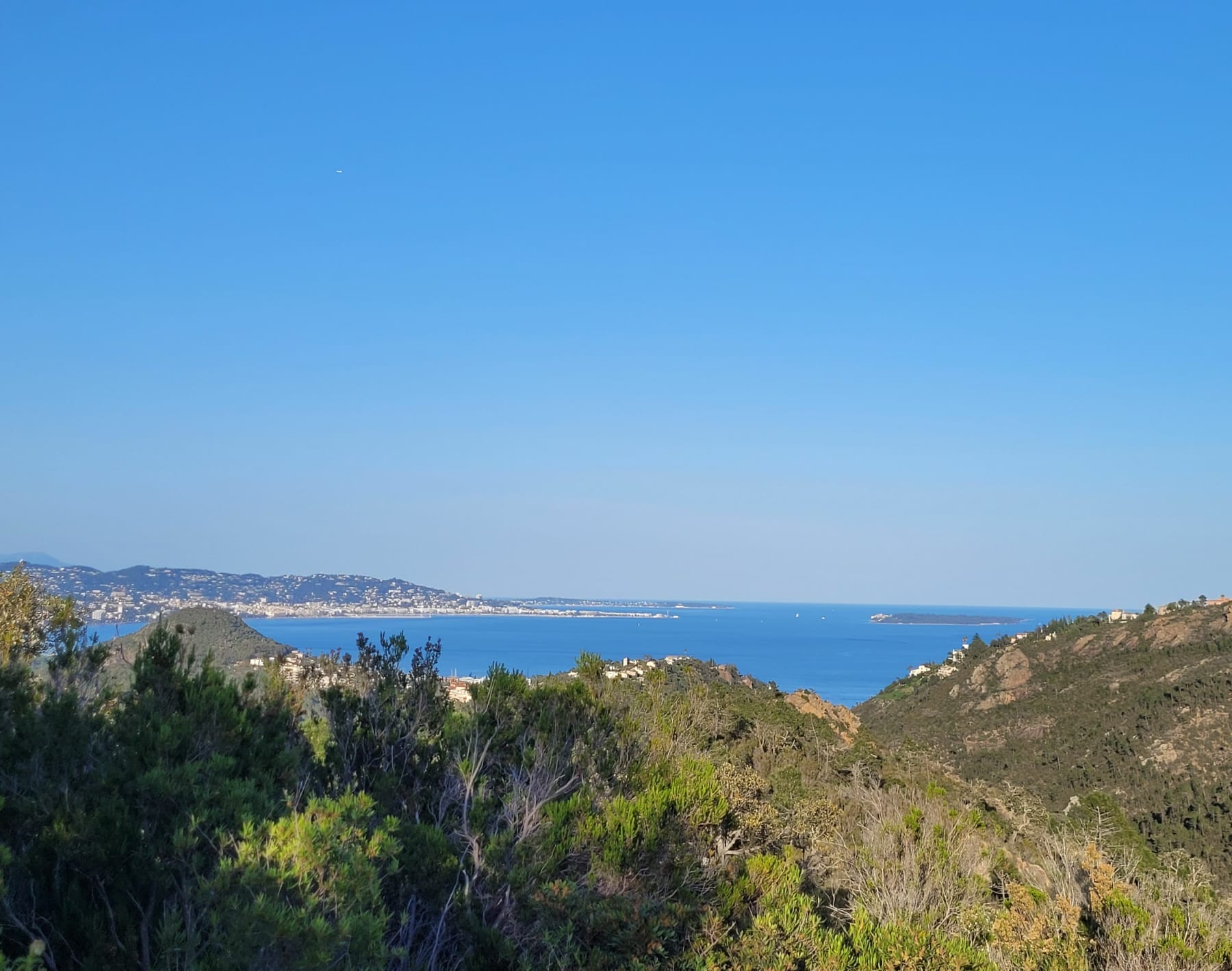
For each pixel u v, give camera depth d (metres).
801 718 33.91
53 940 5.19
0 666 7.70
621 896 7.07
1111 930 8.81
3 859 4.95
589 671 13.93
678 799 8.23
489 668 9.88
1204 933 8.83
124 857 5.53
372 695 9.09
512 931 6.70
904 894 10.31
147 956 5.06
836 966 7.02
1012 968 8.59
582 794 8.09
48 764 6.42
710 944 6.93
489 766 8.81
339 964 4.86
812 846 11.97
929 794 15.74
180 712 7.30
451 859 6.90
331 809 5.77
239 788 5.92
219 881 4.91
